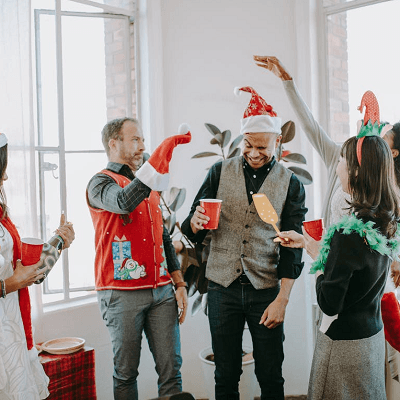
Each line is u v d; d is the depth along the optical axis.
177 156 2.91
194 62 2.91
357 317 1.51
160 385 2.14
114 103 2.89
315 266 1.54
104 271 2.08
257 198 1.80
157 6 2.84
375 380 1.52
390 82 2.73
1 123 2.20
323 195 2.95
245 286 2.09
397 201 1.52
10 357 1.60
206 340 2.96
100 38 2.82
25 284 1.62
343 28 2.87
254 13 2.90
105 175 2.06
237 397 2.17
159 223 2.16
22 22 2.24
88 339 2.59
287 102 2.91
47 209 2.64
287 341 2.92
